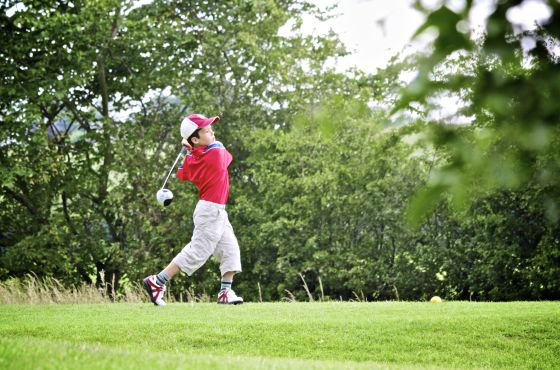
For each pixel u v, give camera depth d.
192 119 16.56
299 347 12.03
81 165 43.09
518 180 3.17
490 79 3.00
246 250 41.78
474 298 39.16
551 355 11.93
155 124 43.66
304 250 39.75
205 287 41.25
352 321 13.68
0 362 7.59
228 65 43.88
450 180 3.20
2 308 17.86
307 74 41.59
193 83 42.56
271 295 42.97
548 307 16.09
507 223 34.84
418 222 3.24
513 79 2.98
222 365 8.13
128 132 42.44
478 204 33.84
